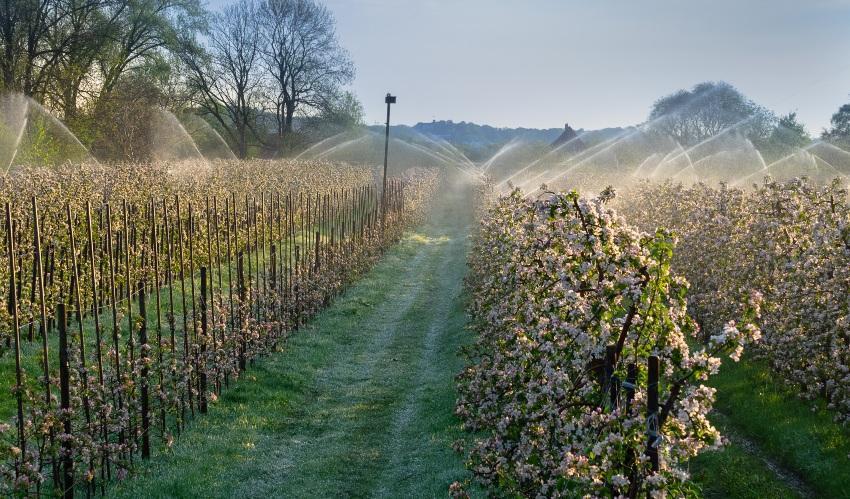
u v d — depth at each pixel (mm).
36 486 9469
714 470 10336
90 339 14664
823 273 12031
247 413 13734
